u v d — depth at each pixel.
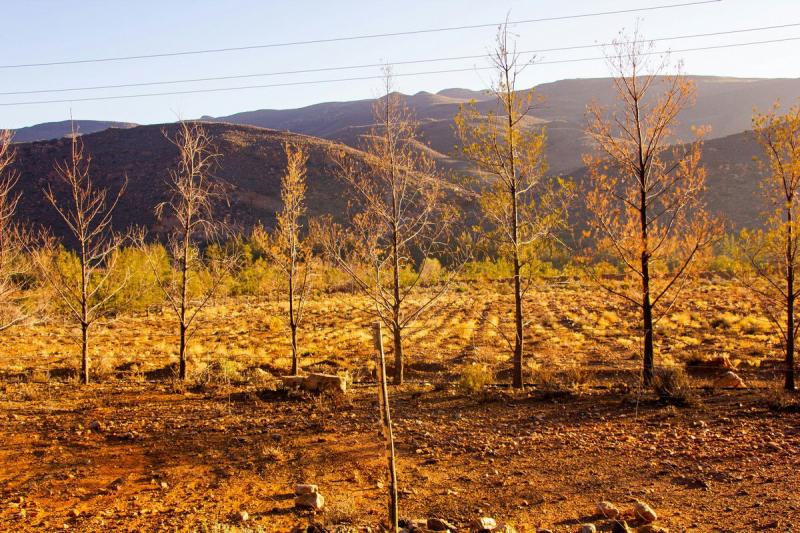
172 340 33.22
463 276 46.19
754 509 7.56
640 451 10.35
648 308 15.73
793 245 15.59
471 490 8.77
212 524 7.52
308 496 8.27
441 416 13.60
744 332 29.81
